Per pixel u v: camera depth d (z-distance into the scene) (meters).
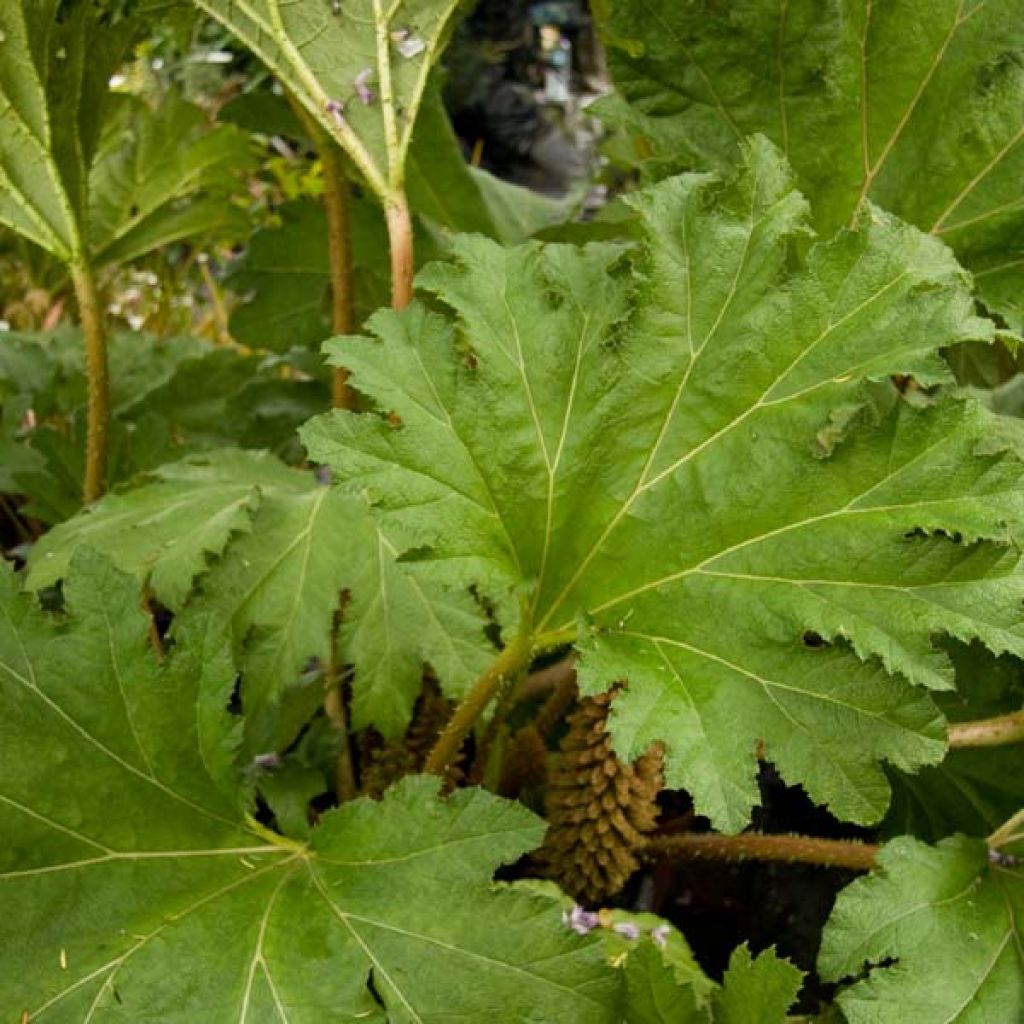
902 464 1.07
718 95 1.52
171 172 2.01
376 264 2.13
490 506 1.17
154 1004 1.00
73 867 1.05
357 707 1.37
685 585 1.15
